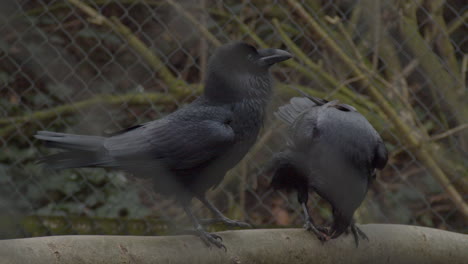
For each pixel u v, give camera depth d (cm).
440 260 527
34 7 996
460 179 851
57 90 909
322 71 916
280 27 940
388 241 512
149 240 444
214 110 550
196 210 840
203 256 454
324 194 500
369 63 943
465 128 848
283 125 796
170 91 901
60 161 515
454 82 880
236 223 556
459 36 940
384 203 931
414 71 920
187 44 945
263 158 818
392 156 898
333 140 490
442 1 888
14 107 967
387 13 895
